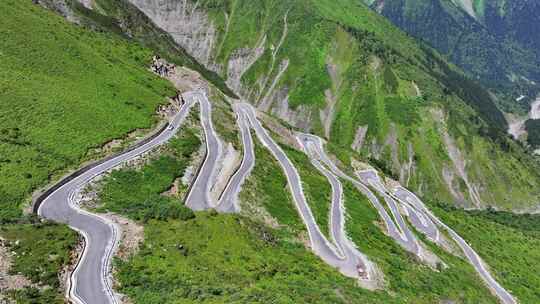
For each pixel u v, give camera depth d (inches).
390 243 4114.2
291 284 2329.0
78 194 2947.8
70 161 3243.1
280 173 4739.2
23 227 2315.5
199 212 2960.1
